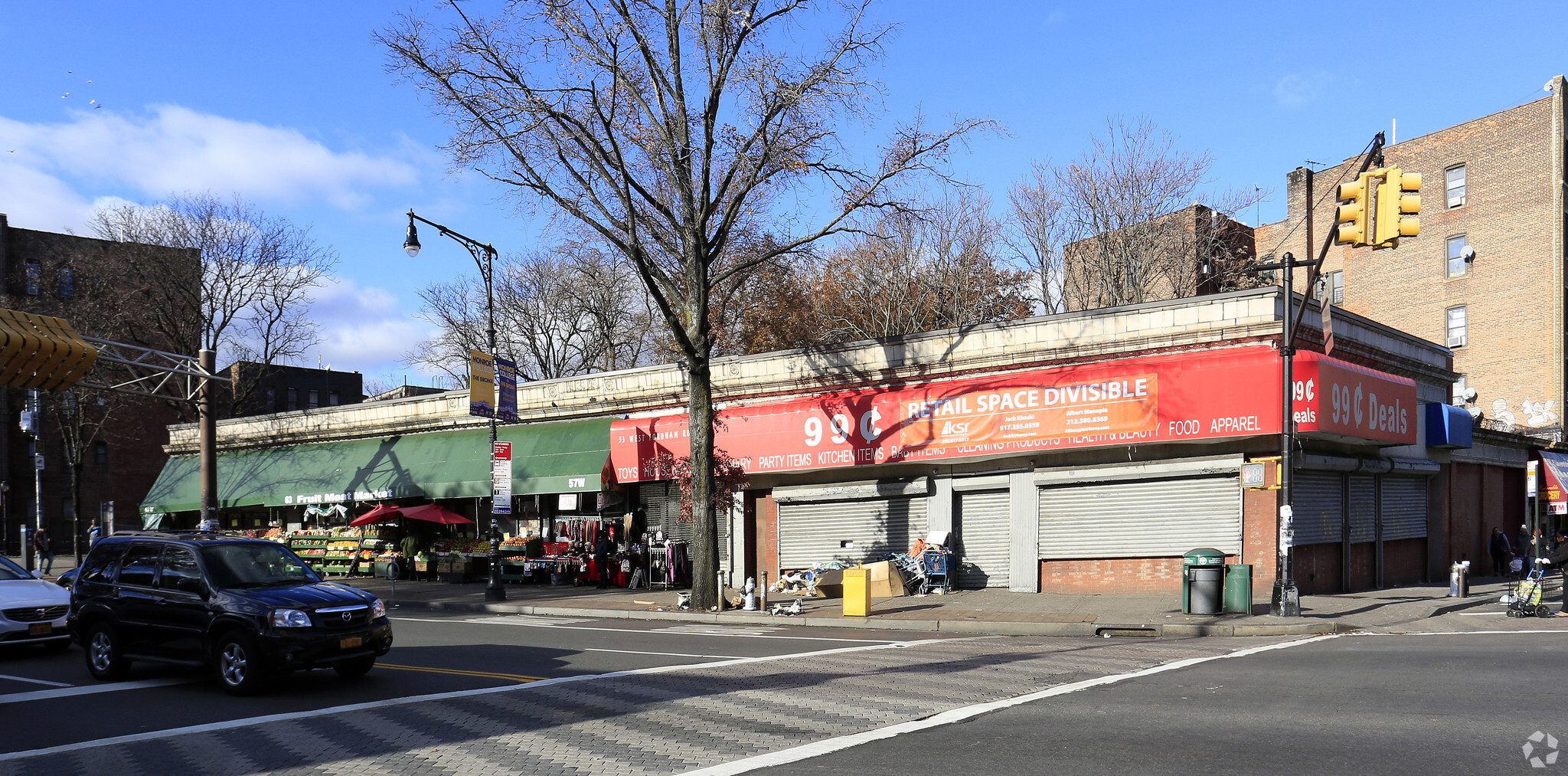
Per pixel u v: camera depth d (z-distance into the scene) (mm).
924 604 21562
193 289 47750
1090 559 22234
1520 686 10281
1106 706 9914
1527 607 18359
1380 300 48625
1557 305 42406
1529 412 43000
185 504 39906
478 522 33000
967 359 24109
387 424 35531
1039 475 22688
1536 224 43375
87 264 51250
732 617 20453
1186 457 21047
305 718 10109
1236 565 18641
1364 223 16094
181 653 11992
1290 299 18406
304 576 12938
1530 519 34281
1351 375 20812
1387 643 14781
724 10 20016
